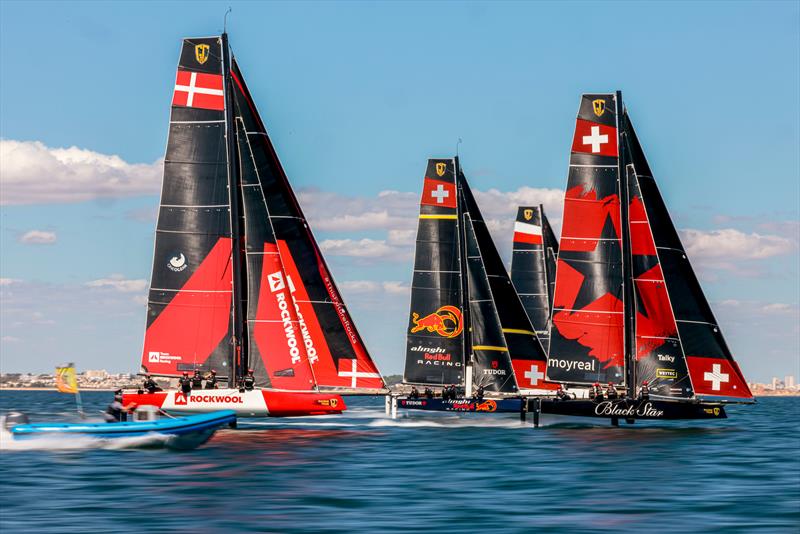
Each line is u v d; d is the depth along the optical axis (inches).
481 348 5777.6
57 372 3757.4
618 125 4884.4
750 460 3663.9
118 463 3378.4
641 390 4790.8
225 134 4284.0
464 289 5753.0
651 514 2503.7
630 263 4837.6
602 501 2687.0
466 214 5821.9
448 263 5733.3
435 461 3558.1
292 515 2458.2
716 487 2947.8
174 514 2460.6
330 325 5118.1
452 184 5743.1
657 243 4869.6
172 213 4284.0
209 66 4291.3
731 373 4859.7
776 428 5846.5
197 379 4254.4
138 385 4284.0
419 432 4867.1
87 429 3747.5
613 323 4886.8
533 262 6550.2
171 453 3681.1
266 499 2674.7
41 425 3747.5
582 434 4771.2
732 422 6437.0
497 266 5890.8
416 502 2652.6
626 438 4571.9
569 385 5113.2
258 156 5022.1
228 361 4291.3
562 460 3619.6
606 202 4896.7
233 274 4296.3
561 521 2411.4
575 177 4931.1
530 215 6574.8
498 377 5767.7
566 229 4945.9
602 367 4894.2
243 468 3282.5
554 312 4960.6
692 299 4894.2
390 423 5487.2
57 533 2242.9
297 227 5078.7
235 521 2381.9
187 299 4284.0
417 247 5772.6
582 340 4918.8
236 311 4296.3
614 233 4889.3
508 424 5472.4
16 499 2659.9
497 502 2662.4
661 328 4783.5
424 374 5743.1
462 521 2402.8
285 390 4345.5
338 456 3688.5
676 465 3486.7
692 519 2443.4
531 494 2797.7
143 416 3853.3
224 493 2765.7
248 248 4404.5
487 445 4183.1
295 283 5098.4
